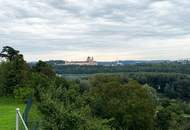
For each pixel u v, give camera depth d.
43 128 22.41
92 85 65.25
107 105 55.91
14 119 31.39
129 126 57.59
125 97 60.75
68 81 48.59
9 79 51.41
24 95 47.41
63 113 23.08
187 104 166.00
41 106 23.69
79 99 28.25
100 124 28.28
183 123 101.50
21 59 55.06
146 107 60.50
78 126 23.48
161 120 92.31
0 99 49.34
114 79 66.81
